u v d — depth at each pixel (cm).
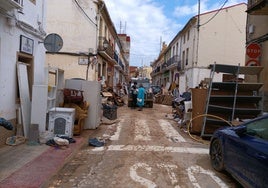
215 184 568
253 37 1277
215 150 661
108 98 2041
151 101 2312
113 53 2977
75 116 1004
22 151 744
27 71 990
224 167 612
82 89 1130
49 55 1997
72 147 823
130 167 664
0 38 767
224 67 1037
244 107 1073
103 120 1332
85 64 1995
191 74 2952
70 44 2006
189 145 918
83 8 2014
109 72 3042
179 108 1405
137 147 868
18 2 824
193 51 2925
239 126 599
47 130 901
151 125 1313
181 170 653
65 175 601
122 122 1380
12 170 596
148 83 3331
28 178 554
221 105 1065
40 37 1064
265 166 430
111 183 558
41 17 1071
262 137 492
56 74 1020
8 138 809
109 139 975
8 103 822
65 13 2016
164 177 602
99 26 2141
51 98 948
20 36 891
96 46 2055
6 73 806
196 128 1079
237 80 1043
